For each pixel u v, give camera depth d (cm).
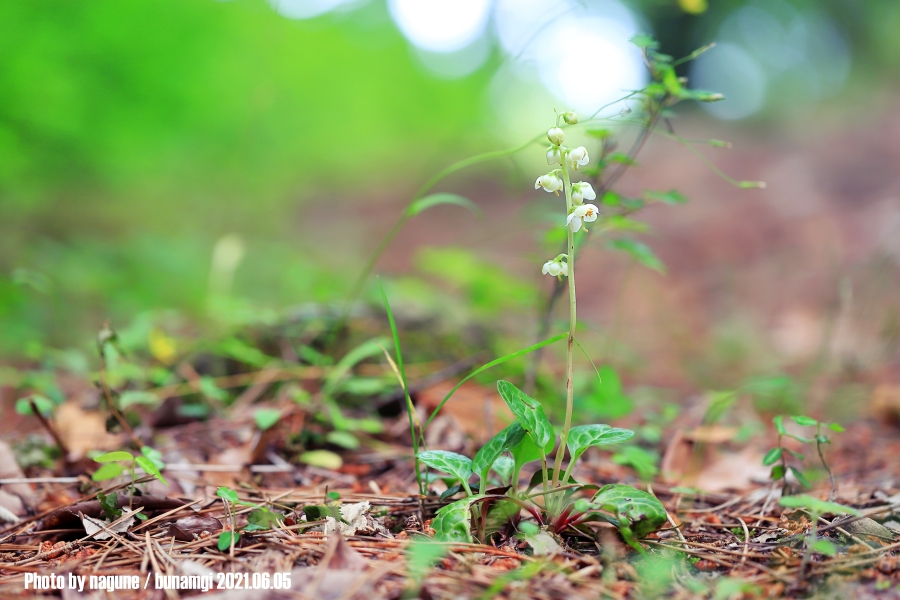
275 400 347
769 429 338
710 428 290
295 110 1041
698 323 581
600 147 256
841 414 351
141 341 375
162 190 910
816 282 609
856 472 275
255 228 934
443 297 505
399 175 1249
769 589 160
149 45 693
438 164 1246
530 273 643
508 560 172
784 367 447
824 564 169
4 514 212
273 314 385
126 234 795
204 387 312
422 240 929
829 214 740
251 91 884
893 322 423
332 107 1159
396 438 304
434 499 224
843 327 454
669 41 1360
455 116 1359
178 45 726
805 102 1205
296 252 794
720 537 198
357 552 174
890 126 912
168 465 246
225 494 191
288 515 208
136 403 329
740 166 933
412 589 151
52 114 635
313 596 153
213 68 779
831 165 853
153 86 718
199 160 888
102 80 677
